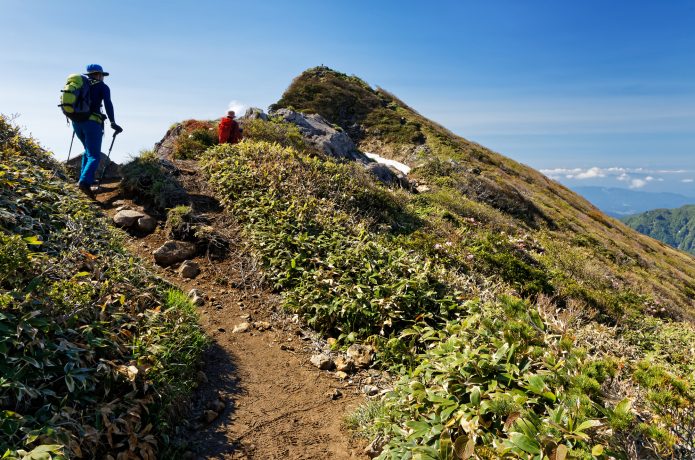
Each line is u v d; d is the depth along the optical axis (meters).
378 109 41.09
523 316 5.07
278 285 7.23
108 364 3.79
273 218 8.78
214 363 5.15
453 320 6.07
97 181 10.38
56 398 3.36
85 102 8.78
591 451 3.01
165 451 3.58
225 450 3.84
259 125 18.44
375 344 6.01
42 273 4.30
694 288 29.47
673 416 3.44
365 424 4.34
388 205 12.99
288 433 4.20
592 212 40.38
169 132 18.98
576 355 4.15
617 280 17.22
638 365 4.25
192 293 6.67
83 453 3.16
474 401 3.83
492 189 26.70
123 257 6.00
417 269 7.53
